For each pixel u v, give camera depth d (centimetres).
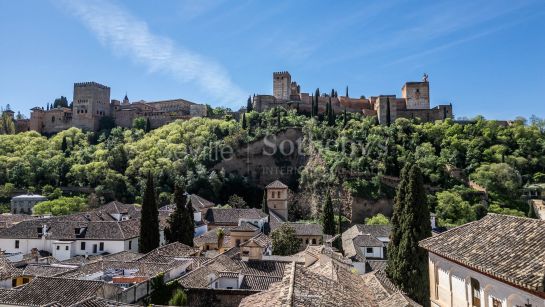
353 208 10738
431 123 14825
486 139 13325
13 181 12381
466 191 11044
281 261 4656
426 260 3706
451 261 2362
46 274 4334
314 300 1545
